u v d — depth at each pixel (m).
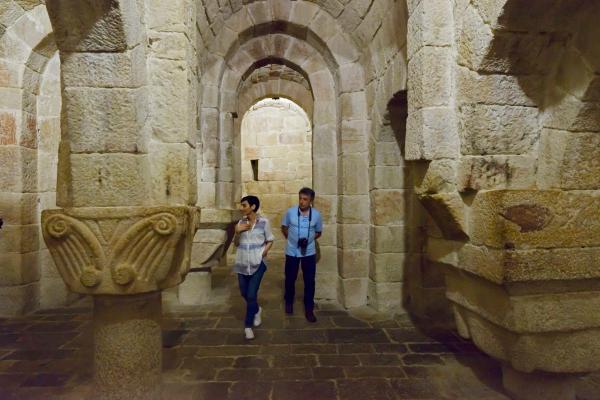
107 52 1.91
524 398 2.19
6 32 3.94
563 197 1.96
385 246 4.03
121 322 2.01
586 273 1.97
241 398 2.28
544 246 1.94
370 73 4.09
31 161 4.15
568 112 2.06
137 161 2.00
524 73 2.15
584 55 1.95
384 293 4.04
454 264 2.39
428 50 2.38
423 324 3.62
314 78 4.70
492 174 2.19
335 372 2.61
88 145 1.96
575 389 2.35
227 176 5.02
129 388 2.01
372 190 4.15
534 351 2.00
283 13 4.38
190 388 2.38
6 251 3.96
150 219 1.86
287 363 2.74
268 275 5.94
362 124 4.30
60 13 1.80
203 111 4.67
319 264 4.58
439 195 2.30
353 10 3.95
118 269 1.88
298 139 8.80
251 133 8.99
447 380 2.49
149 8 2.09
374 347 3.04
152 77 2.09
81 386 2.44
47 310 4.18
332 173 4.63
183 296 4.27
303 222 3.81
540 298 1.98
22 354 2.95
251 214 3.33
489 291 2.14
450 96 2.38
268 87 7.03
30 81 4.12
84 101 1.94
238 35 4.55
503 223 1.92
